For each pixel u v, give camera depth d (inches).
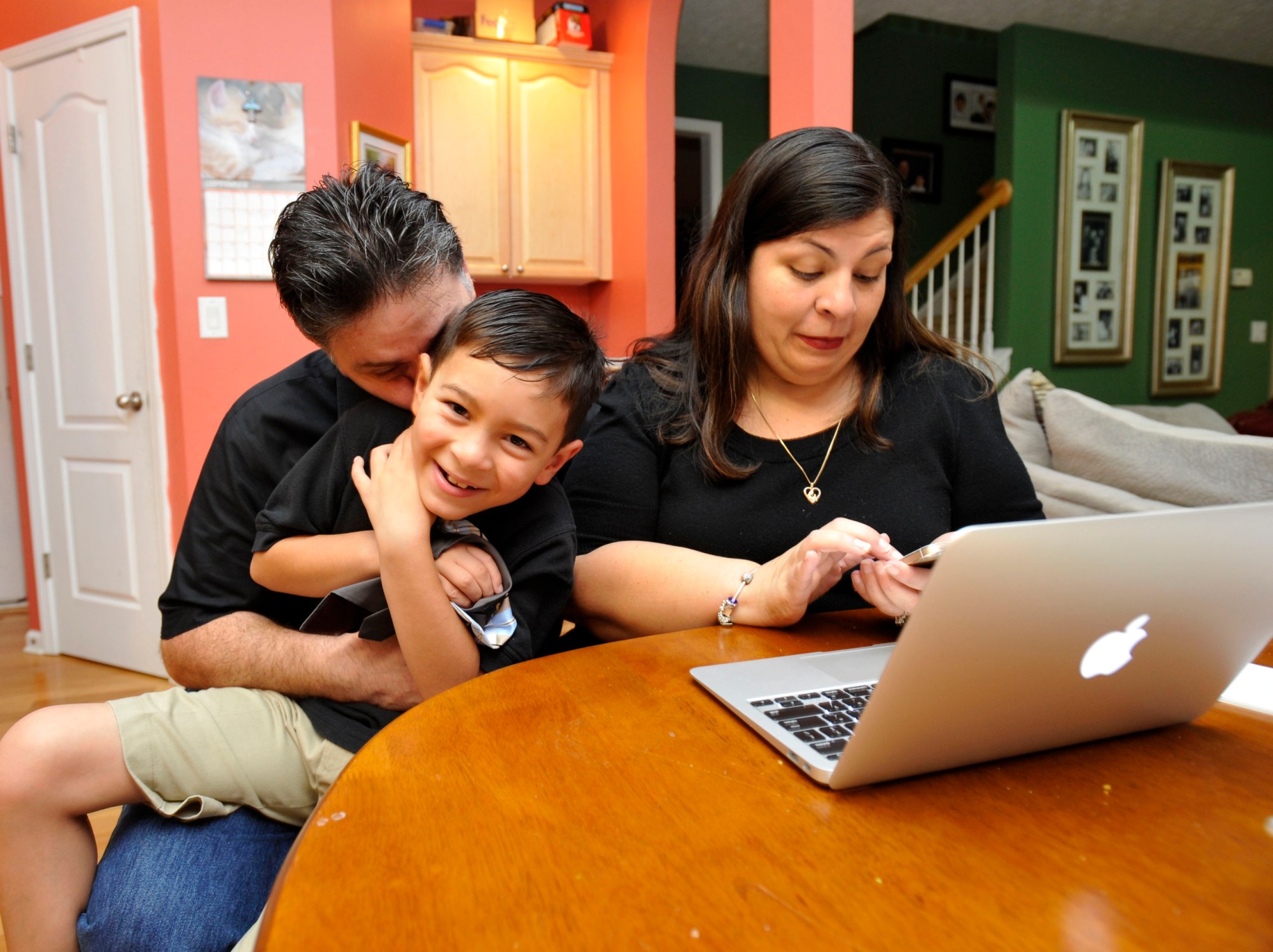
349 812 20.5
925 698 20.2
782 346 41.4
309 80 108.3
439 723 26.0
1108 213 204.7
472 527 35.2
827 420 45.0
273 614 39.9
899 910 16.9
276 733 34.2
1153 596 21.3
